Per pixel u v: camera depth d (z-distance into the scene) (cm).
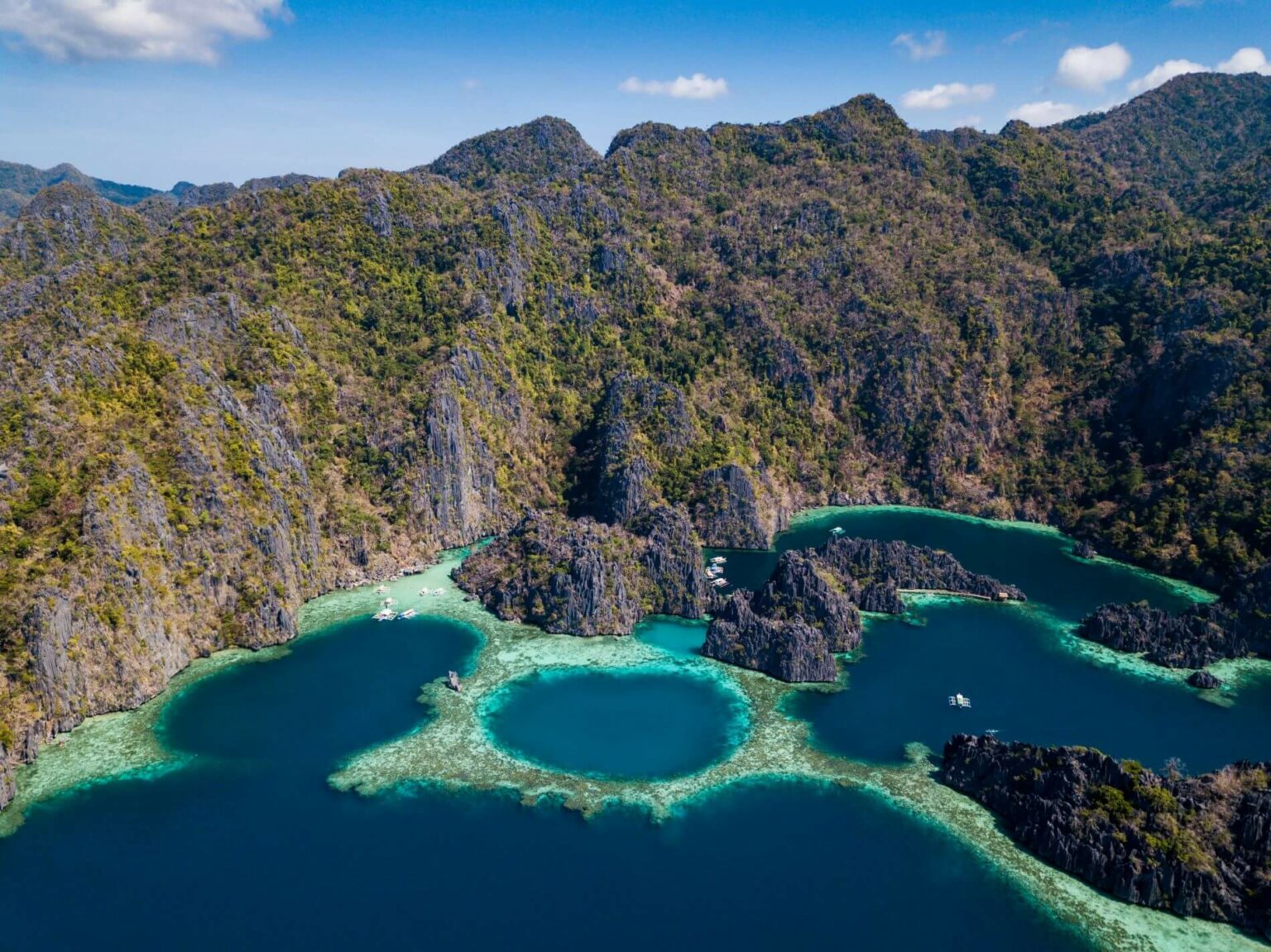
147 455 16700
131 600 14650
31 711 13025
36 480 15100
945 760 12850
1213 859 10288
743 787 12294
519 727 13725
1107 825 10781
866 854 11019
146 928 9738
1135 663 16338
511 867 10700
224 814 11625
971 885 10525
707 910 10044
